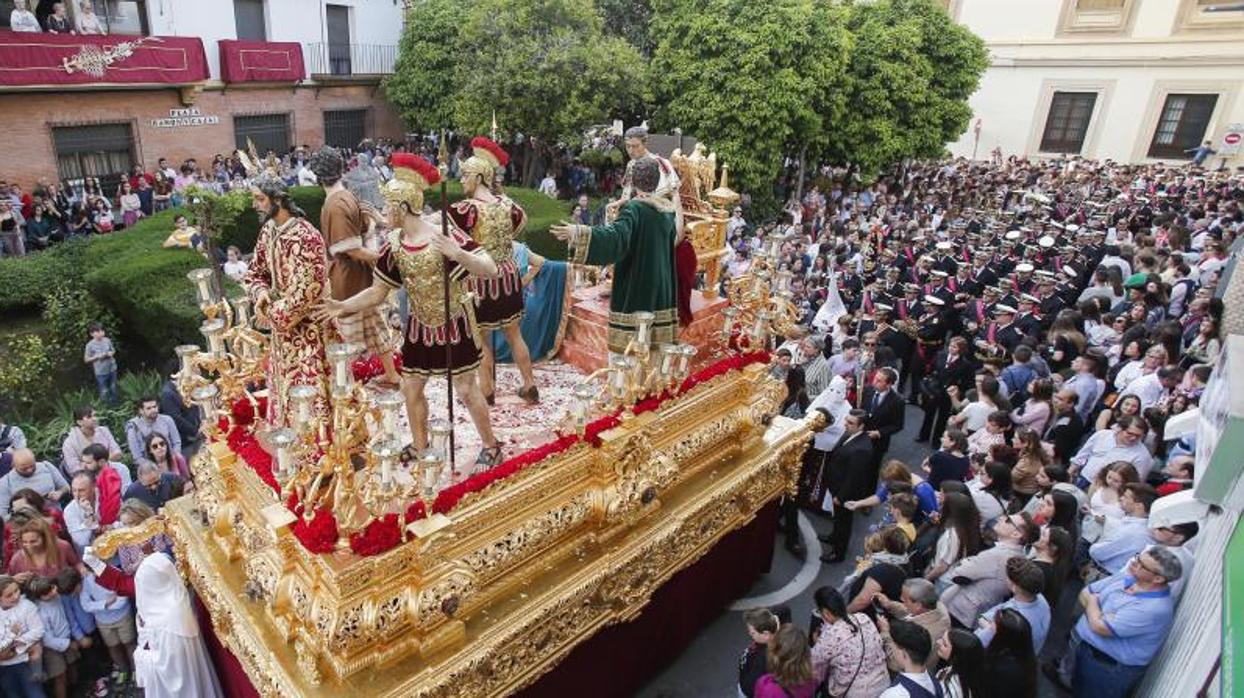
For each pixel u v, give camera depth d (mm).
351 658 4148
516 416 6090
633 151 6191
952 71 27828
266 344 5945
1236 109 32781
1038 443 7637
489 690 4742
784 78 20469
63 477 8367
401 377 5344
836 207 24547
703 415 6684
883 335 12133
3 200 16766
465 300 4887
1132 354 10320
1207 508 5812
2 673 6102
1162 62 34094
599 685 6129
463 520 4551
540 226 17531
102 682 6836
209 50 22922
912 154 26797
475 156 5551
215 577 5152
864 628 5340
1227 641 3576
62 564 6562
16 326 13406
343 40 27172
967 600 6062
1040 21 36781
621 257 5766
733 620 7680
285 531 4273
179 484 7566
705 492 6492
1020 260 15500
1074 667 6250
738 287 7441
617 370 5375
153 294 12164
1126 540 6488
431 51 25266
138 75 20266
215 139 23312
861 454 8211
